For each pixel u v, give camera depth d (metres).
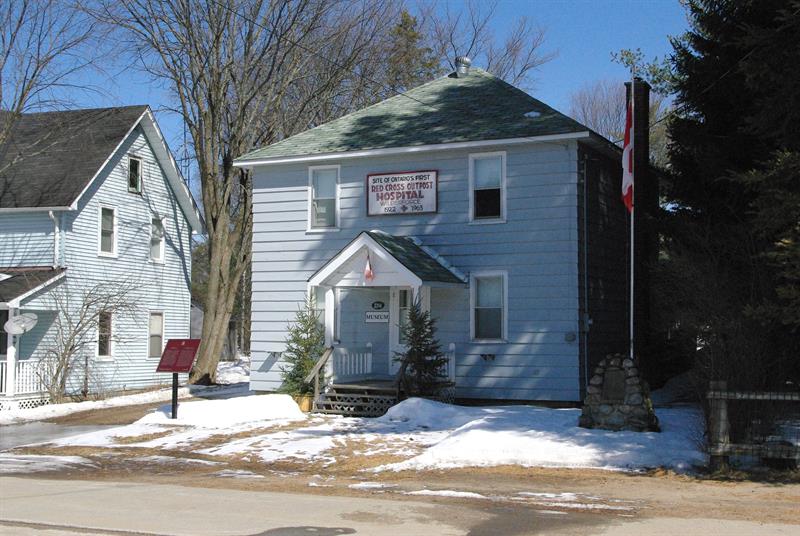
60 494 10.43
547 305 19.61
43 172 28.77
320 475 12.44
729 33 17.81
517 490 10.67
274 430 16.91
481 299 20.44
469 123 21.27
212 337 30.83
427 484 11.25
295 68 30.88
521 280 19.91
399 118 23.00
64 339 26.78
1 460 14.33
